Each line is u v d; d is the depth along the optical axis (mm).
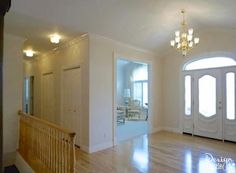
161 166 3477
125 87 11453
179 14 4250
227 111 5176
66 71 5320
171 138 5523
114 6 3590
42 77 6777
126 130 6613
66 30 4180
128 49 5375
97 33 4430
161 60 6688
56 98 5766
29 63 7871
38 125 3434
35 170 3465
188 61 5992
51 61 6141
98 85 4512
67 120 5188
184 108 6109
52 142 2918
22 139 4258
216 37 5359
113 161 3738
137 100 10453
